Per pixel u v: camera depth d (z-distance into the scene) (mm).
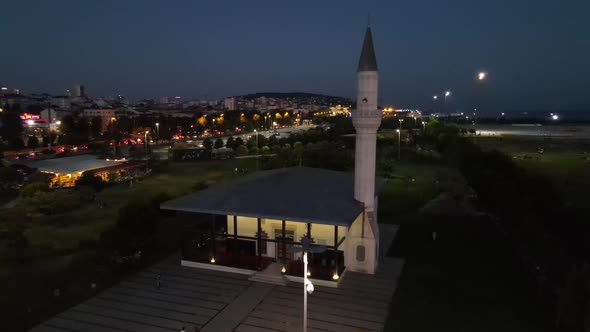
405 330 23359
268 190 33906
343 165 66438
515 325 23859
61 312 25531
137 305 26500
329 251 32375
